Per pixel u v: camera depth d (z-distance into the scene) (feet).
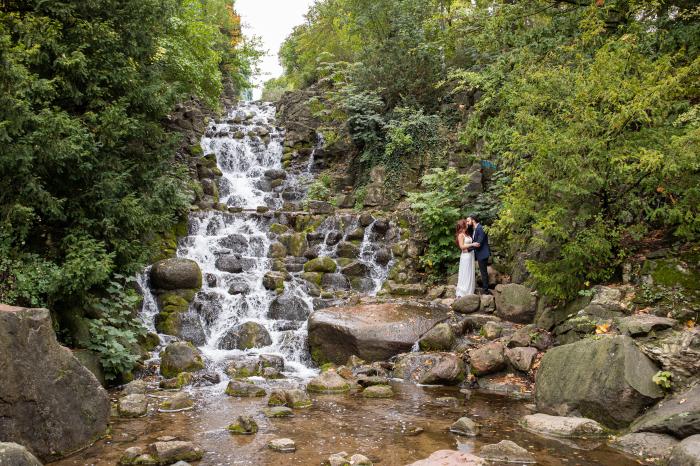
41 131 22.26
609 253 25.58
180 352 27.04
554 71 27.07
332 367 28.63
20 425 15.14
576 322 24.59
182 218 40.68
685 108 25.07
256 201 52.13
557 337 26.50
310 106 62.90
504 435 18.26
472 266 35.32
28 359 15.57
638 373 18.70
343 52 69.72
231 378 26.61
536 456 16.26
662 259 24.50
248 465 15.47
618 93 23.59
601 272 25.93
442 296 36.78
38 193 23.06
